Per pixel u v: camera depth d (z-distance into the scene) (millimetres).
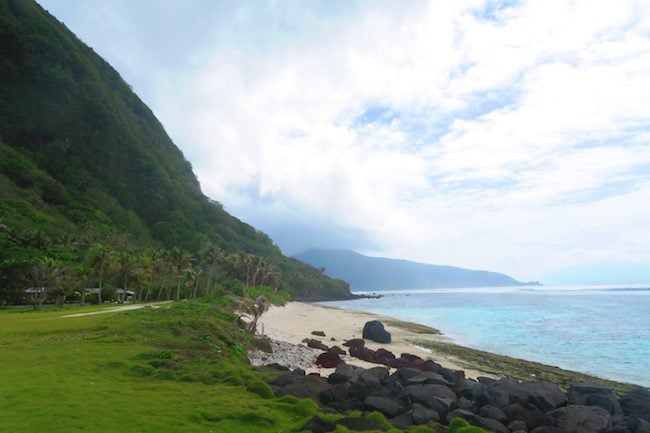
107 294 88000
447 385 22938
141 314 37438
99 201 161750
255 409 14633
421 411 17156
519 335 56062
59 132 181750
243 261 116688
